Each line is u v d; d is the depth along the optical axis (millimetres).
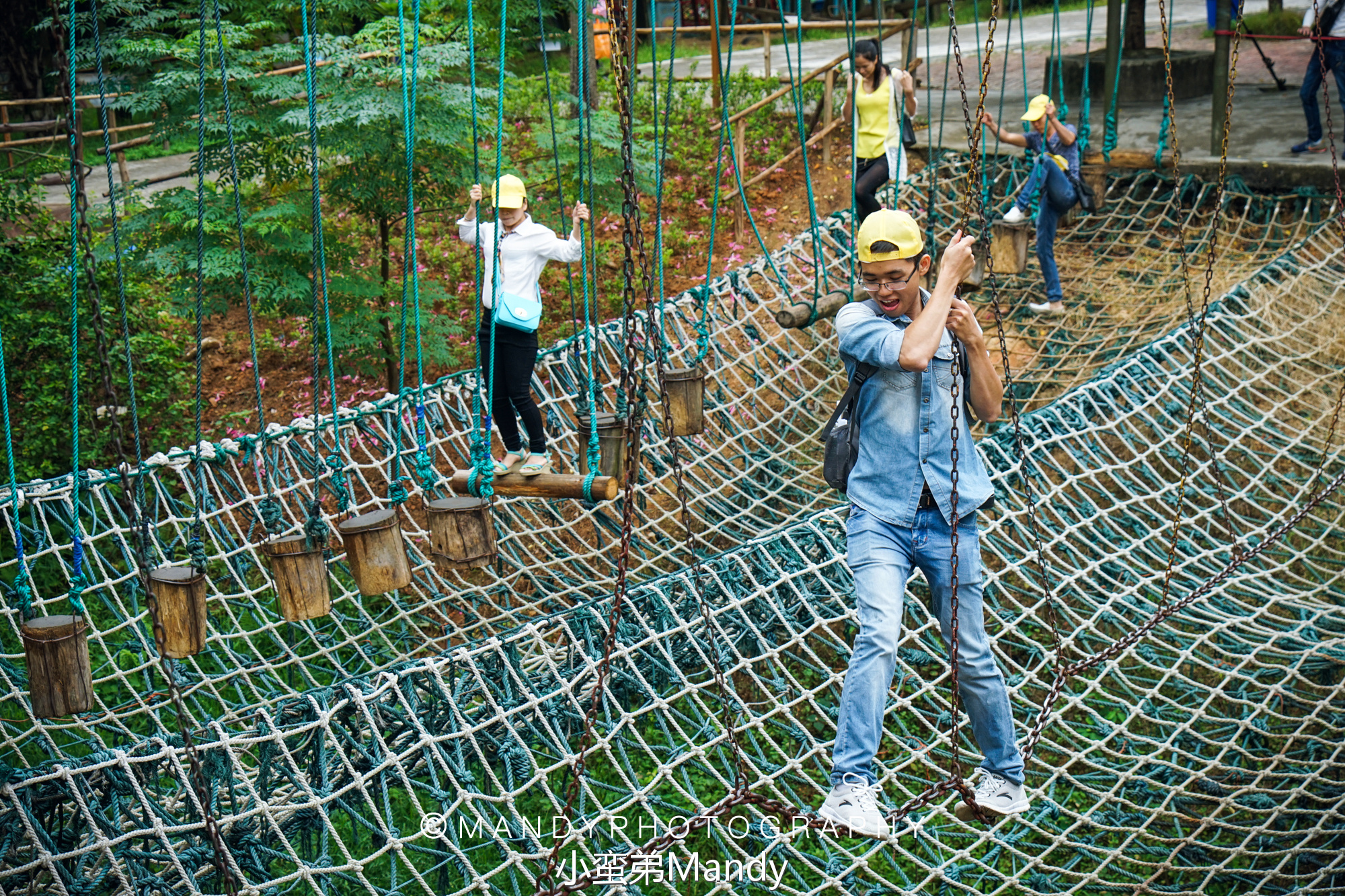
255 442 6441
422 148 7473
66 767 4055
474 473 4281
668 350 8016
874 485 3402
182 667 6262
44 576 6984
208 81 7035
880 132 8203
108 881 4188
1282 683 5801
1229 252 9562
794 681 5422
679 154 11484
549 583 6684
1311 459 7594
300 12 7820
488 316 5461
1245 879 5086
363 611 6207
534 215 8156
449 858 4340
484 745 4898
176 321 9727
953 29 3594
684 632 5402
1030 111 8555
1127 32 13391
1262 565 6926
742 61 17078
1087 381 7668
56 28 2881
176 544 6629
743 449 7684
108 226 9781
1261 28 15594
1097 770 5727
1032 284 9742
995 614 6098
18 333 7684
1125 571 6590
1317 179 9617
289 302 7742
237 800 4789
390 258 10055
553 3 8547
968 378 3395
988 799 3564
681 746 5070
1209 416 7598
